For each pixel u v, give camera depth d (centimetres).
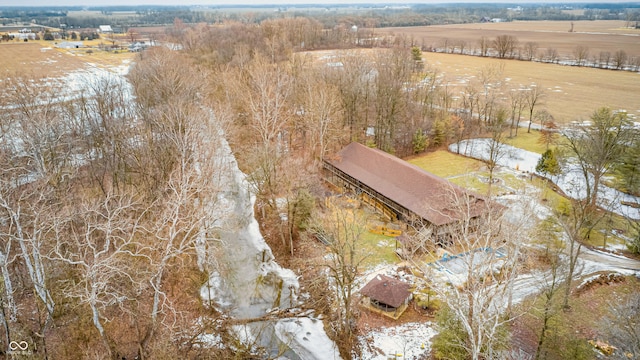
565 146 6391
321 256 4269
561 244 4256
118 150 5525
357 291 4034
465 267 4103
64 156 5175
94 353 3259
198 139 4931
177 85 6638
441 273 4094
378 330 3638
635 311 3178
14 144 5341
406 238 4359
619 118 5909
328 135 6397
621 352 2884
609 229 4919
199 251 4434
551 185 6069
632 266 4312
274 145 5969
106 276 3125
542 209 4962
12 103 6244
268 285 4288
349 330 3544
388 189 5222
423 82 9862
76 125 6153
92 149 6425
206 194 4297
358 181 5656
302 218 4750
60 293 3597
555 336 3197
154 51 10269
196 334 3522
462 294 3328
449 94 9150
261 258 4700
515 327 3494
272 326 3747
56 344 3328
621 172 5728
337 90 7006
